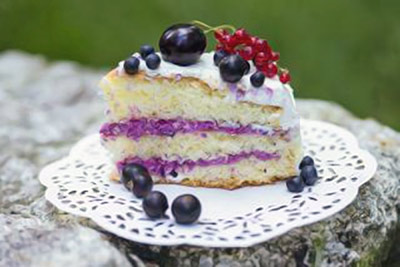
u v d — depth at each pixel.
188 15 1.31
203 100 0.65
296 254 0.60
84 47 1.29
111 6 1.34
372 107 1.16
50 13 1.33
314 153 0.69
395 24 1.27
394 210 0.66
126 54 1.27
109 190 0.64
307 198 0.62
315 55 1.24
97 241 0.57
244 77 0.65
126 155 0.67
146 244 0.59
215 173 0.66
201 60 0.67
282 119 0.65
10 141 0.85
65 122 0.92
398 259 0.68
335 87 1.19
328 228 0.61
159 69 0.65
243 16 1.29
